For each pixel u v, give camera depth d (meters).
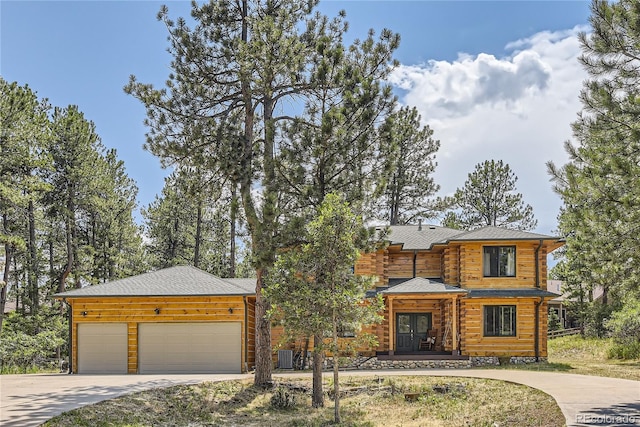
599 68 14.49
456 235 29.45
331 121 18.14
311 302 16.58
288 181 19.06
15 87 33.97
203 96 21.23
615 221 13.99
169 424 15.26
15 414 13.45
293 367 27.33
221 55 21.11
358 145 18.62
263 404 18.88
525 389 17.69
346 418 17.08
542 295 27.22
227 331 25.72
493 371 23.20
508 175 48.22
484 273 28.19
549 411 13.65
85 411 14.27
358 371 25.30
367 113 18.58
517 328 27.48
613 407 13.52
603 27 14.26
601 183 14.23
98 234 43.66
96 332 26.05
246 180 20.23
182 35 20.89
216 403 18.27
